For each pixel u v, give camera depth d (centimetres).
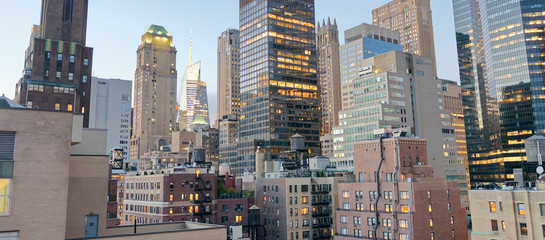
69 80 15575
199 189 12838
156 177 12825
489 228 7181
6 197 3331
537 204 6562
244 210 13725
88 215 5400
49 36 17012
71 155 5438
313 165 16450
